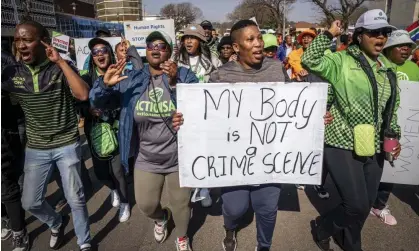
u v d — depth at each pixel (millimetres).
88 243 2832
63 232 3053
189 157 2445
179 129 2398
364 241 2982
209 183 2488
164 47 2523
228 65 2477
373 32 2256
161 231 3041
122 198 3398
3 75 2461
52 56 2334
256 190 2537
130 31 9492
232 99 2363
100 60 3371
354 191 2430
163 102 2523
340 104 2465
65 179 2666
